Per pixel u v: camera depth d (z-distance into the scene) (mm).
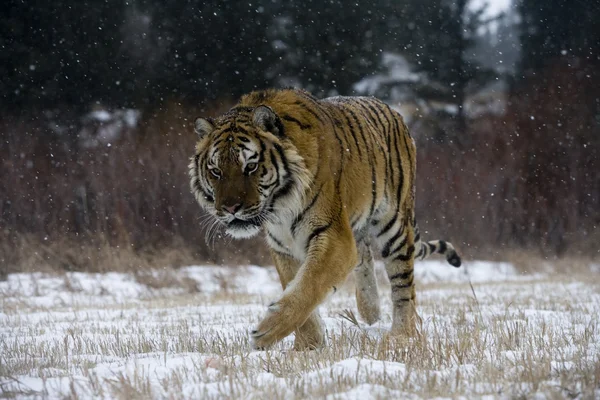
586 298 19047
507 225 37125
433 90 47875
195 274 27609
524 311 15266
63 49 41781
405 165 13047
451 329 12828
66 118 40469
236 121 10695
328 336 11336
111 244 29172
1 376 8883
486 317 14781
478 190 37750
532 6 50625
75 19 42125
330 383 7883
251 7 44531
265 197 10555
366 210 11938
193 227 30594
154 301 21266
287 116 10867
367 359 9320
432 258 35094
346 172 11250
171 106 41531
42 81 41156
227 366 8820
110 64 42156
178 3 43500
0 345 11938
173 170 31609
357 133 11852
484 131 42531
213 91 43406
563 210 38250
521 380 8070
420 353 9539
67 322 15961
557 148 41594
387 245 12789
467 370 8578
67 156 33719
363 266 14008
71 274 25500
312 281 10336
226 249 30125
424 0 48500
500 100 48188
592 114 44625
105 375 8891
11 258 26812
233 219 10484
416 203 36906
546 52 50156
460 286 25547
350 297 20781
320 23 45469
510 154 40250
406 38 48062
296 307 10148
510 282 27469
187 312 17609
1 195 30453
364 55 46344
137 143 34406
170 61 43156
